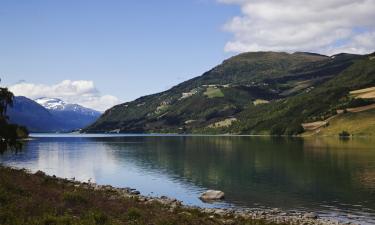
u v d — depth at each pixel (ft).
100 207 115.75
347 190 229.86
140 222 100.83
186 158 452.35
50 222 90.53
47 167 361.30
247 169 338.13
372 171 314.55
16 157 466.70
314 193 220.64
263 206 186.19
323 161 395.96
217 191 209.77
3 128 177.78
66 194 120.67
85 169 349.20
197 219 116.37
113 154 522.47
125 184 261.03
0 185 119.14
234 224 119.75
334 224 145.18
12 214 91.91
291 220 149.69
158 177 295.07
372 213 171.63
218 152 542.98
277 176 292.61
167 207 142.82
